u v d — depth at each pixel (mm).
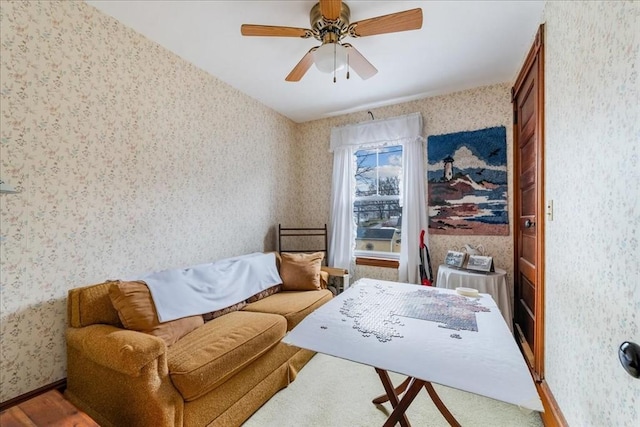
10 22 1424
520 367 915
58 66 1598
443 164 2986
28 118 1486
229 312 2168
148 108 2064
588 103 1174
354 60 1929
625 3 897
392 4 1732
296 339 1128
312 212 3799
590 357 1146
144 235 2045
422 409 1679
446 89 2900
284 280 2781
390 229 3346
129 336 1352
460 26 1936
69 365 1574
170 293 1825
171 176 2232
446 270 2615
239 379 1594
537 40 1826
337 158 3520
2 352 1418
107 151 1826
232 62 2391
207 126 2547
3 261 1417
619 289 938
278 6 1759
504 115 2744
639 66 823
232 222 2842
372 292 1704
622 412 912
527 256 2352
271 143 3408
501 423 1563
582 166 1233
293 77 2117
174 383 1320
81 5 1692
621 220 928
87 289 1608
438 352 1008
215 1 1711
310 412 1667
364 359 981
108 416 1391
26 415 1032
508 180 2725
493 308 1430
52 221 1582
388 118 3205
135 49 1977
